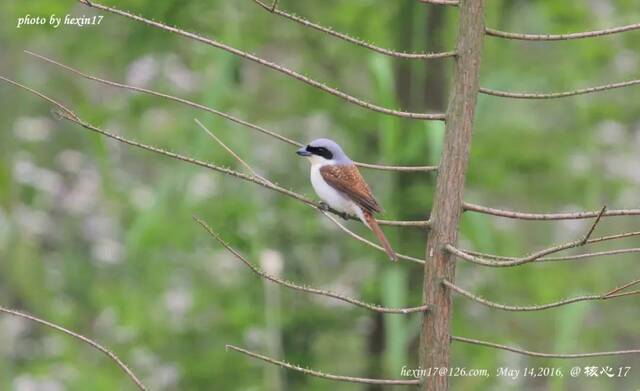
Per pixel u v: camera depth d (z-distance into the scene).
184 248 14.09
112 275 16.47
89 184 17.50
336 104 14.62
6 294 15.82
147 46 13.91
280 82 14.91
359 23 14.34
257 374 14.09
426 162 13.38
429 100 14.16
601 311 15.36
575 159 14.88
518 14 14.95
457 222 6.26
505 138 14.30
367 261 14.88
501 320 14.72
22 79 15.59
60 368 14.88
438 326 6.21
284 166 15.11
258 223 13.40
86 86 16.09
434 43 14.09
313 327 14.49
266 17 14.66
